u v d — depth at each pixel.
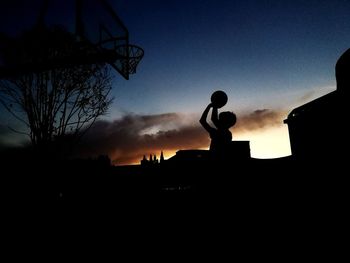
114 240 5.02
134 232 5.43
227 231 3.80
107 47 6.02
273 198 5.17
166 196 7.60
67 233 5.63
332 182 5.43
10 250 4.63
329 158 5.98
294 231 3.84
